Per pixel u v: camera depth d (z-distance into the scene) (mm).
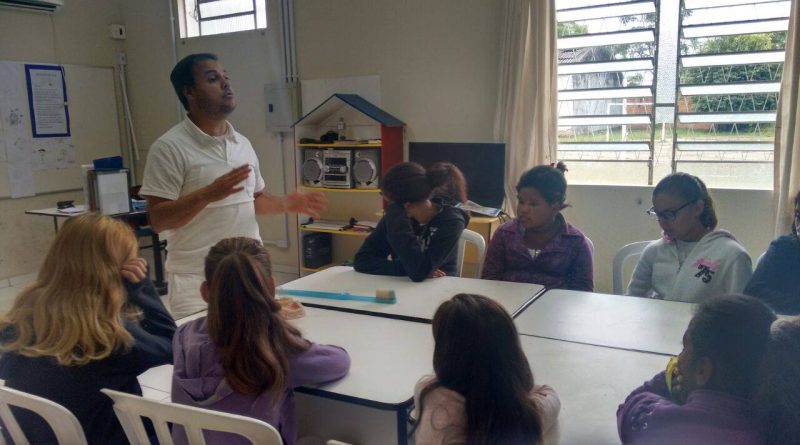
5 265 4922
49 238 5215
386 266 2465
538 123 3836
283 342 1349
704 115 3590
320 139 4578
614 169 3891
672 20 3570
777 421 945
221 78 2264
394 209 2410
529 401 1072
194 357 1331
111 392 1247
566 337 1737
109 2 5508
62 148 5223
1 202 4859
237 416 1124
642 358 1573
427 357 1602
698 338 1047
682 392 1133
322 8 4629
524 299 2092
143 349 1436
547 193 2283
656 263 2289
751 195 3492
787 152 3189
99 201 3939
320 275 2498
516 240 2439
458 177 2463
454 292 2191
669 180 2168
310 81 4777
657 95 3691
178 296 2217
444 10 4172
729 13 3432
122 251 1474
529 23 3768
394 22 4363
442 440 1045
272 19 4867
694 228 2180
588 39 3795
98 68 5449
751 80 3455
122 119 5691
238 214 2320
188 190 2240
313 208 2527
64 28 5180
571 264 2377
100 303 1382
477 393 1045
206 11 5230
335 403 1481
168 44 5402
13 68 4848
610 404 1335
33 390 1384
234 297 1273
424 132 4398
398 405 1332
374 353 1638
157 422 1208
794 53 3121
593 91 3842
